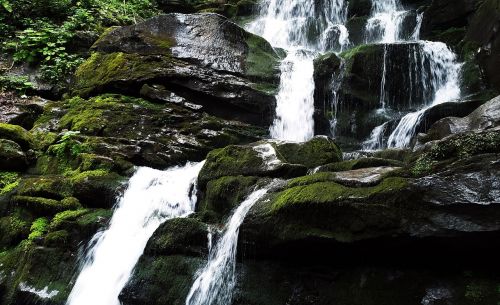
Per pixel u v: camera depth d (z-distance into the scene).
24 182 6.59
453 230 3.54
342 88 8.27
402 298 3.76
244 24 12.66
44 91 8.87
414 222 3.67
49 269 5.58
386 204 3.79
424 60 8.54
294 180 4.63
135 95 8.43
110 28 9.95
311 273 4.17
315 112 8.32
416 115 7.21
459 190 3.59
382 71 8.37
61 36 9.57
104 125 7.44
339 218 3.96
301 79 8.56
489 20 8.34
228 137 7.62
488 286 3.54
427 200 3.66
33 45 9.33
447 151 3.90
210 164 5.78
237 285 4.39
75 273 5.50
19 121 8.01
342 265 4.10
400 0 11.91
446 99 8.30
